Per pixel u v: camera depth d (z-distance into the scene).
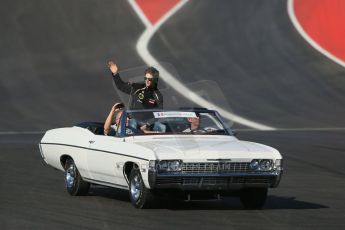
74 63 110.81
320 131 77.50
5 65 107.81
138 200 33.56
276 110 91.75
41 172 47.50
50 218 31.16
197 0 146.25
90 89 99.19
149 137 35.25
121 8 137.38
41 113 85.38
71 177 38.44
